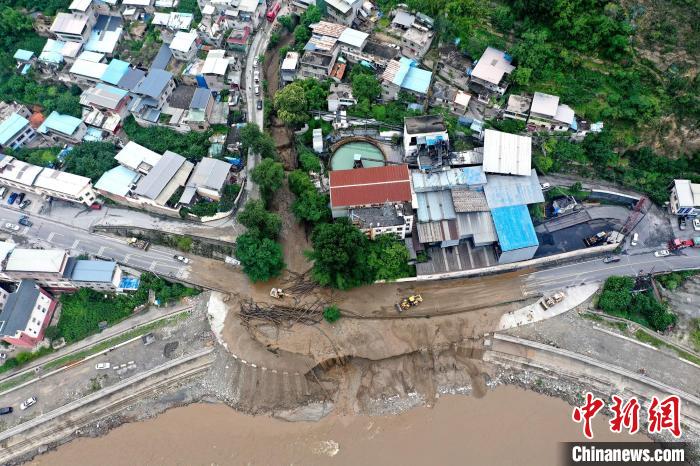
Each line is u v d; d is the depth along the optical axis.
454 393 82.81
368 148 97.62
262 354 84.00
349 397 82.50
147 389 84.81
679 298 84.94
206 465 78.06
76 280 88.00
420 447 77.75
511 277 88.25
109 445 81.25
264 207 90.75
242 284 89.88
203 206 92.75
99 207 98.19
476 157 92.00
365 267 84.06
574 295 86.19
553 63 94.44
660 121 90.44
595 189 93.00
